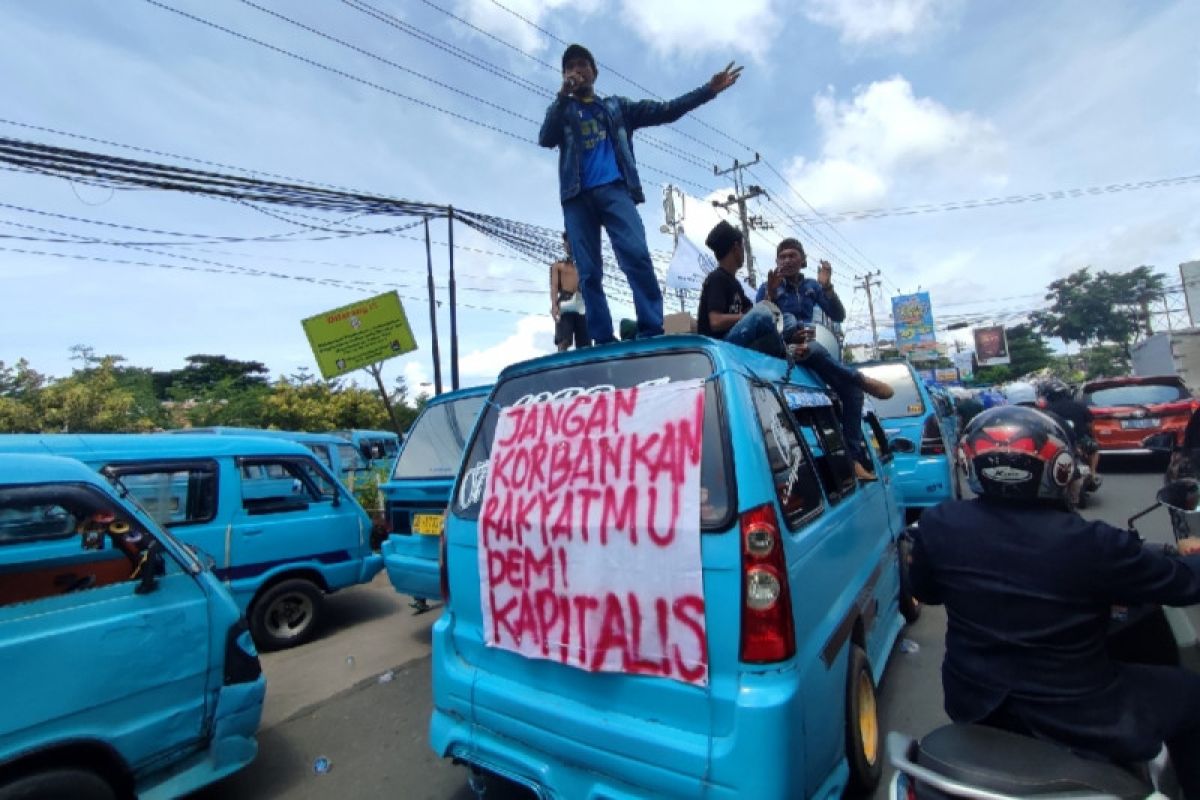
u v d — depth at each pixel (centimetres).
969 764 163
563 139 421
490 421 295
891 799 180
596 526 228
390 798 314
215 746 298
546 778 230
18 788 235
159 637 281
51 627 252
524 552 248
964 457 200
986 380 5062
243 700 310
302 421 2556
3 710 236
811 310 534
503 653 257
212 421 2575
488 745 251
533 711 236
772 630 200
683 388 233
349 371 1346
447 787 321
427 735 379
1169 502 242
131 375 2950
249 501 561
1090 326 4872
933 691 380
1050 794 153
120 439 505
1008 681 177
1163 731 178
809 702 208
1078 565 173
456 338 1570
